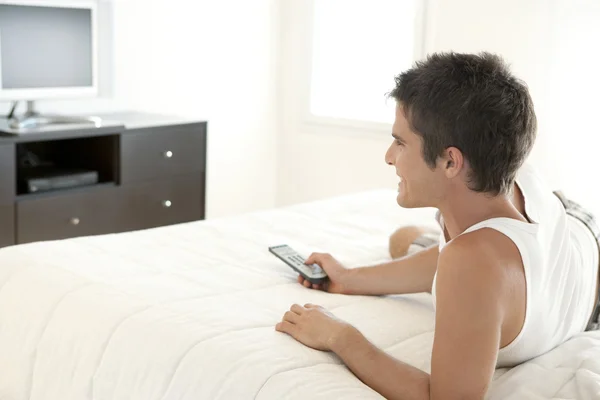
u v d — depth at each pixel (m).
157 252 2.00
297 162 4.81
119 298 1.62
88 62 3.71
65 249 1.98
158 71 4.20
